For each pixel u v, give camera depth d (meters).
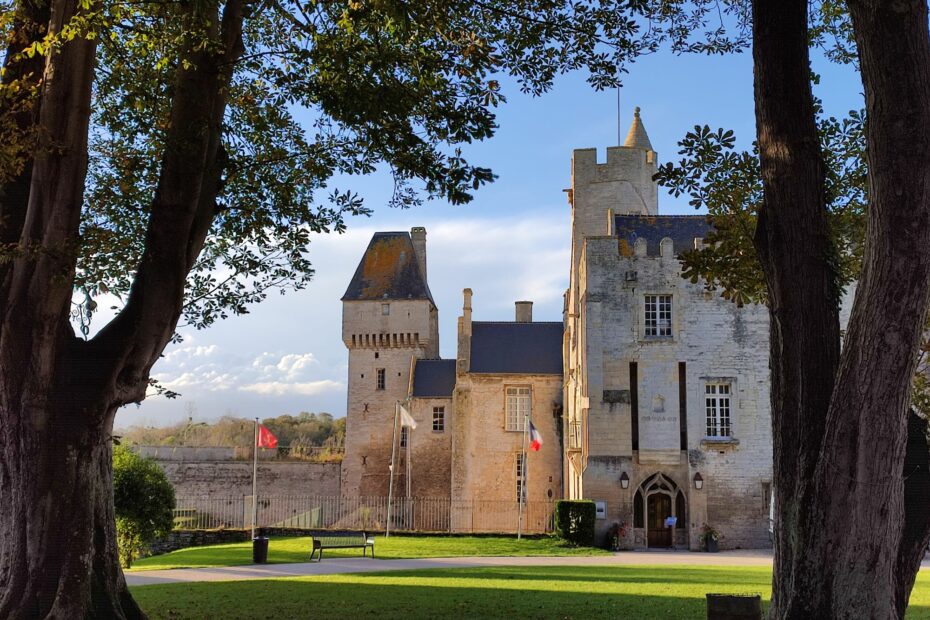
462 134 14.34
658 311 42.88
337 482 74.00
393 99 13.92
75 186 13.01
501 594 19.25
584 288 43.72
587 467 41.56
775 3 11.50
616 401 41.94
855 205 15.26
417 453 68.19
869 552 9.52
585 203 54.28
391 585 21.41
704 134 15.26
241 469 74.25
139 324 13.44
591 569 27.89
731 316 42.47
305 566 28.53
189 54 13.76
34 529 12.68
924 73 9.32
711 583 22.25
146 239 13.79
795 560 10.13
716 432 41.81
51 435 12.86
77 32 12.48
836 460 9.70
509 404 60.84
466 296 63.00
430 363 71.81
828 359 10.81
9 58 13.91
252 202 16.80
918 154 9.29
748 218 15.37
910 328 9.36
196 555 33.75
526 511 58.97
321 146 16.59
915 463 10.98
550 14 15.00
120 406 13.82
